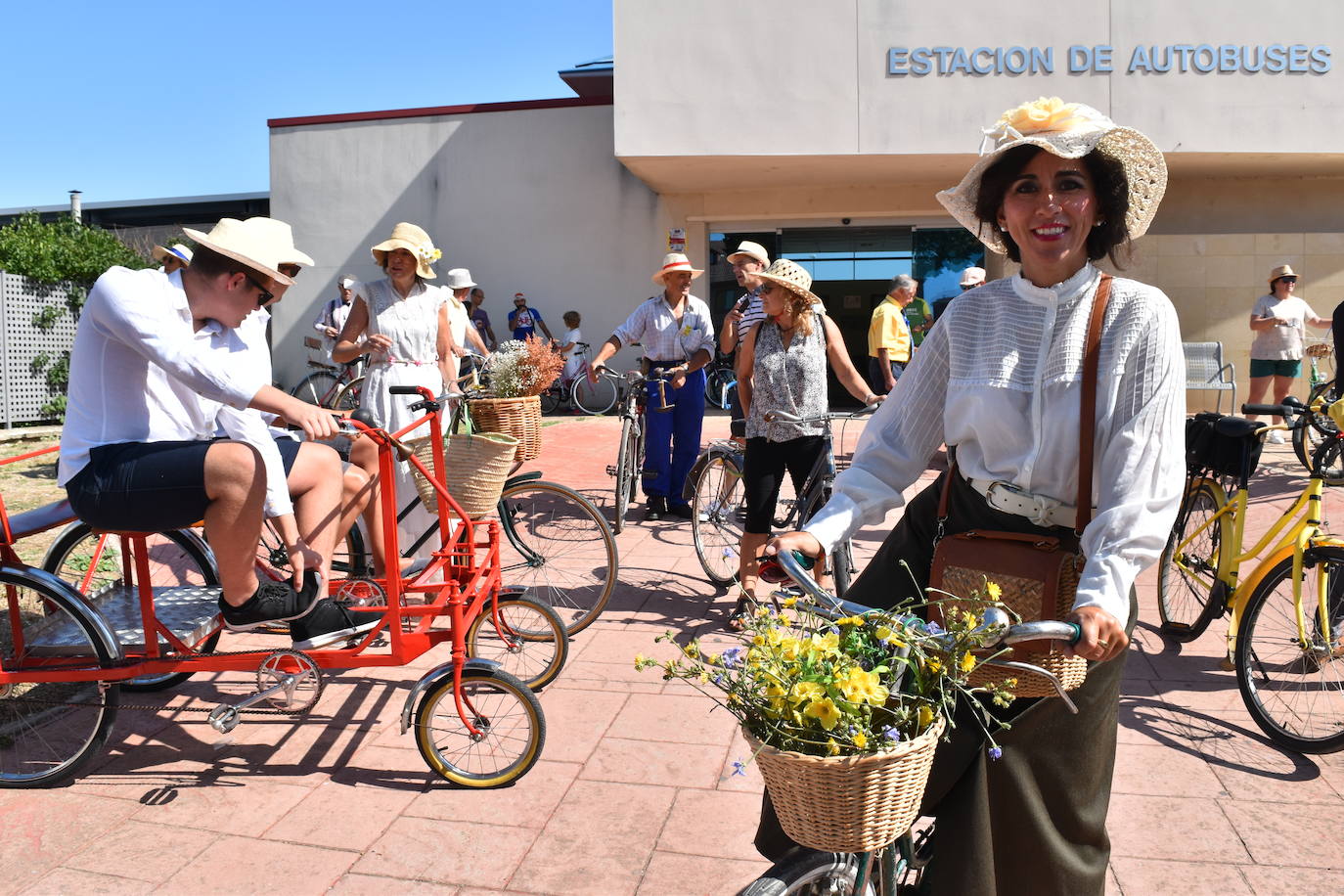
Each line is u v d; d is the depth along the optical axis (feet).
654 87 43.98
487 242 54.29
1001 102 43.96
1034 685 6.33
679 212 52.95
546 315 54.19
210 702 13.76
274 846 10.19
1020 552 6.46
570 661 15.11
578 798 11.12
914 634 5.64
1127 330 6.38
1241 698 13.69
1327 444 12.90
